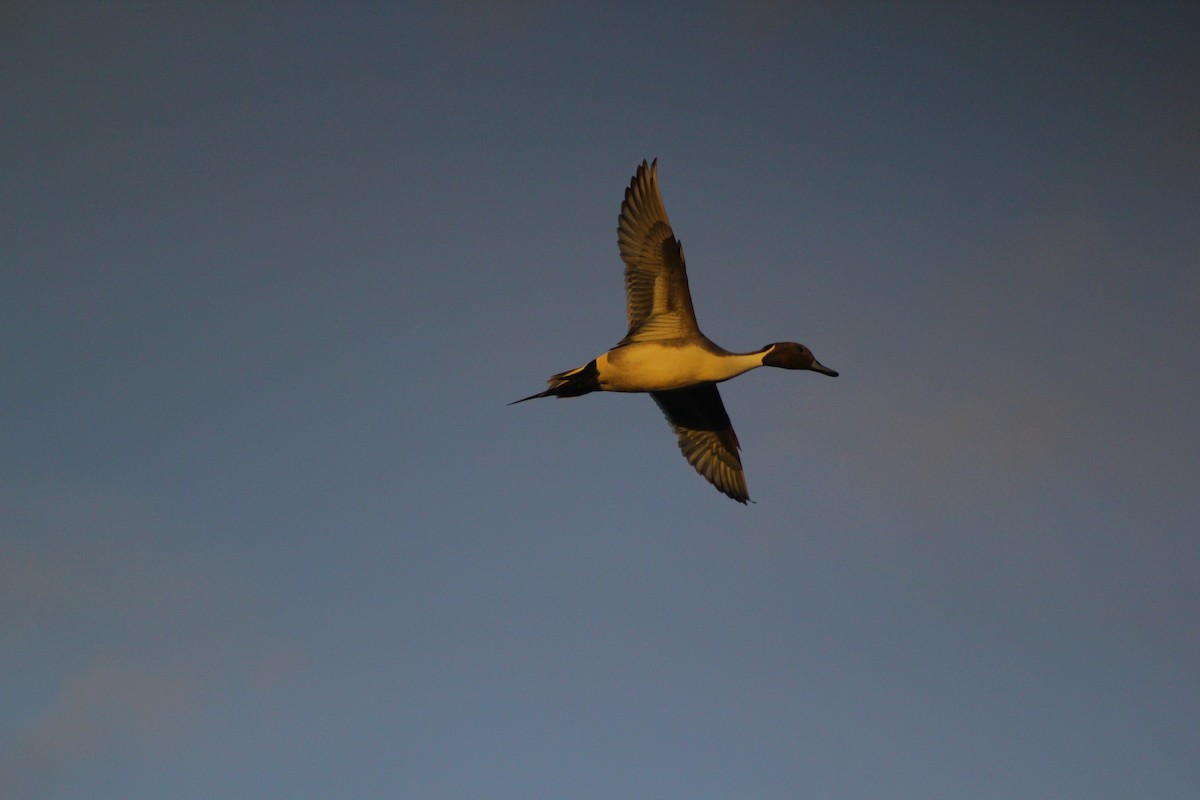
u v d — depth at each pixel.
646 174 15.40
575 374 15.41
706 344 15.28
